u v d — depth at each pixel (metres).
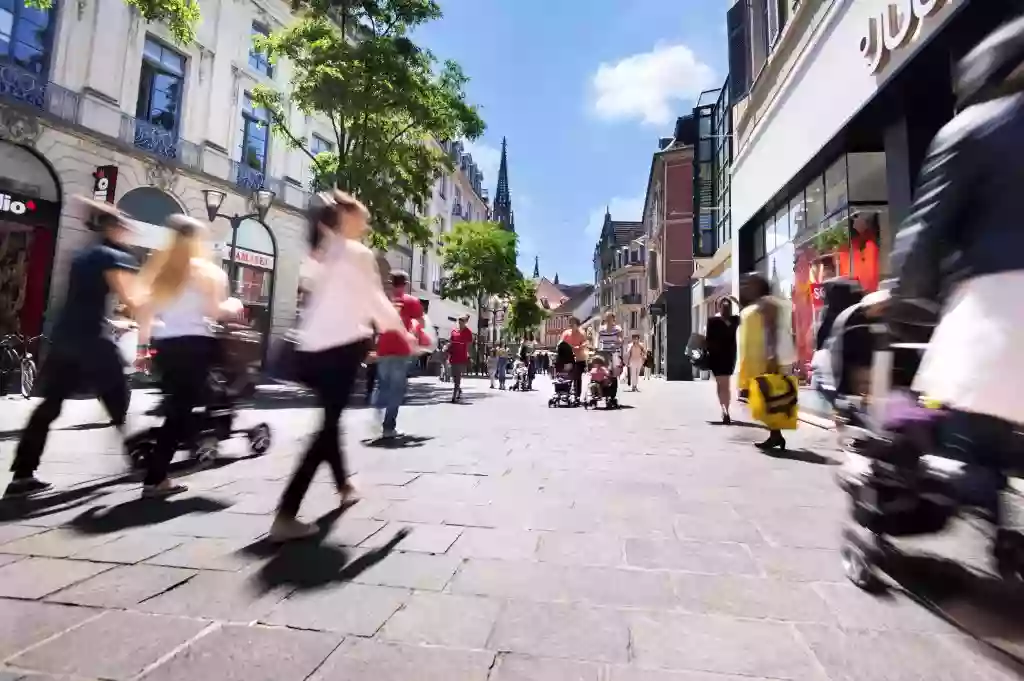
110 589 2.23
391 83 13.51
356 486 4.03
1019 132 1.72
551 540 2.93
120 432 4.52
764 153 11.23
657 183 35.41
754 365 6.53
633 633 1.96
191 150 17.59
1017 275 1.81
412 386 20.03
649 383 23.61
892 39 6.15
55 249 13.60
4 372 10.56
